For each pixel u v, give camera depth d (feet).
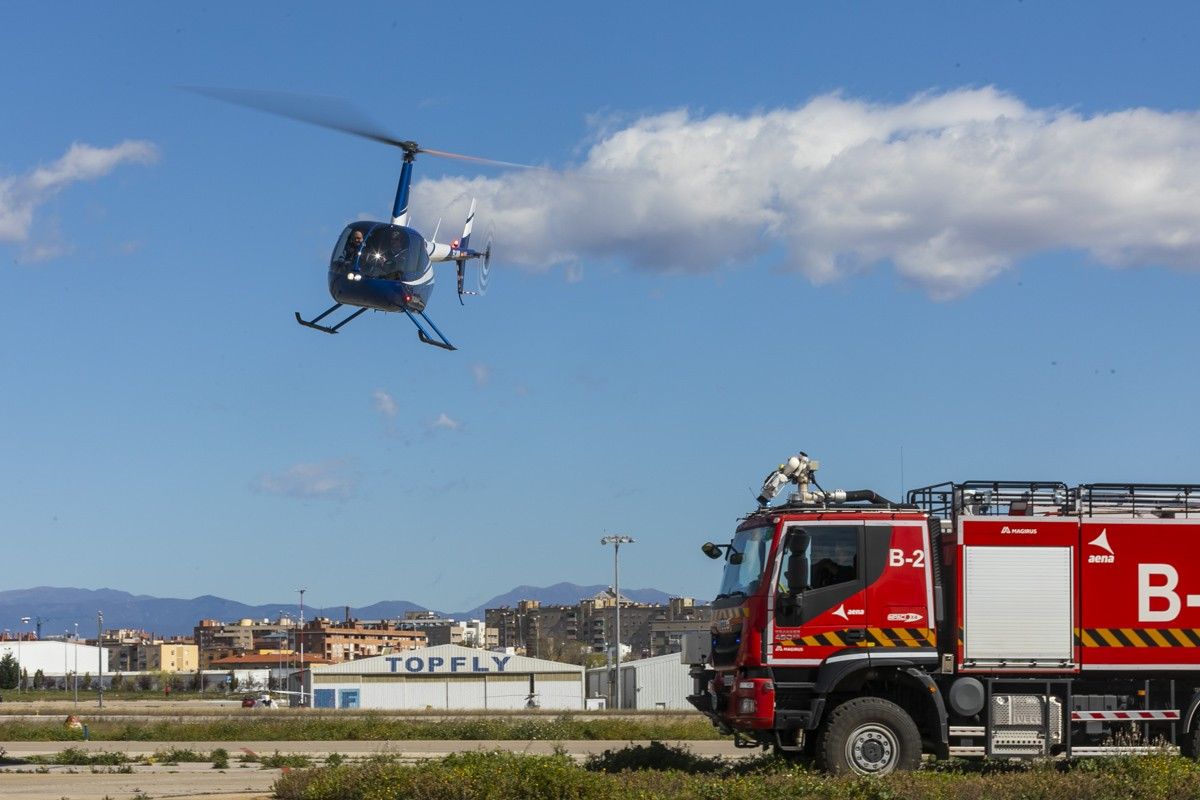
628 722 134.51
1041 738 63.93
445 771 56.13
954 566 64.28
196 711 240.12
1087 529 64.95
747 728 63.05
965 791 53.11
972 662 63.72
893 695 65.10
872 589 63.67
